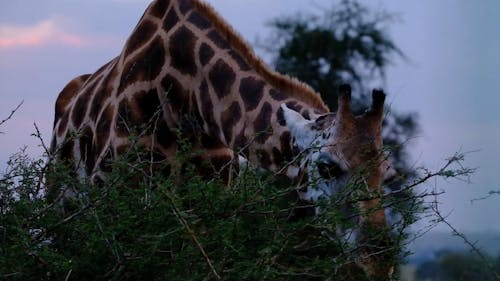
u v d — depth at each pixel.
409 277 9.84
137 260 7.96
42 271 8.12
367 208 8.78
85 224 8.09
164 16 11.91
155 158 11.39
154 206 8.05
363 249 8.73
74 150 12.66
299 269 8.32
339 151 9.16
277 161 10.12
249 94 10.73
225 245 7.94
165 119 11.51
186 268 8.02
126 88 11.75
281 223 8.40
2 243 8.27
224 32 11.42
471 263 11.10
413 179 8.81
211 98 11.09
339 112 9.37
